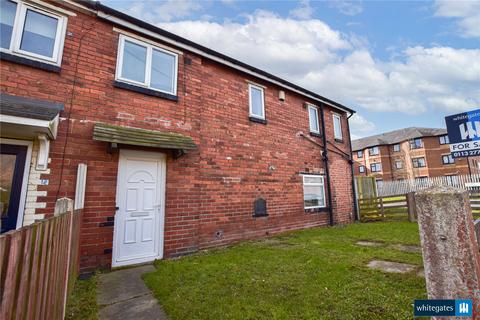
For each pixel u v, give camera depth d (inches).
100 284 146.7
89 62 189.9
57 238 83.5
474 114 174.2
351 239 257.8
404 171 1310.3
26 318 54.8
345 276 143.6
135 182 199.6
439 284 54.6
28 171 157.2
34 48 171.6
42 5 176.9
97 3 192.1
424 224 57.9
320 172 375.2
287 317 100.4
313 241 250.4
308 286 131.3
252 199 279.3
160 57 232.4
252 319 100.2
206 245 234.5
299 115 363.9
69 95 177.5
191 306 112.9
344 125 452.1
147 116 210.5
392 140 1396.4
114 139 176.1
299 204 332.2
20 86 161.0
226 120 271.3
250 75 304.0
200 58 257.6
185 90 238.8
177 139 212.1
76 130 176.4
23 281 52.7
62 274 93.7
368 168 1455.5
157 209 207.3
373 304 108.7
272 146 314.3
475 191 405.1
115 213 185.9
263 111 316.5
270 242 252.5
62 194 164.9
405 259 173.6
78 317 107.4
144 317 107.0
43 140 156.6
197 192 230.1
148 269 175.9
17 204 151.7
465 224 53.3
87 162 177.6
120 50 206.5
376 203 419.2
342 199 402.9
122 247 186.5
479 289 50.8
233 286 134.8
